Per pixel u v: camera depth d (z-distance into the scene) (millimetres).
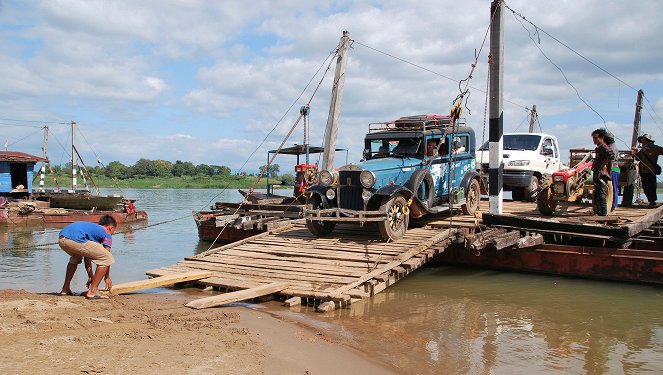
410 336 6184
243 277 8430
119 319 5785
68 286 7109
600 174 10773
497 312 7379
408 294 8367
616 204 11844
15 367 4004
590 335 6441
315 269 8578
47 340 4727
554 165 16328
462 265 10609
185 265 9281
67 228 6949
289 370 4582
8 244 15320
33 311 5820
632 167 13234
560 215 11625
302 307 7328
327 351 5328
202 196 52406
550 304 7824
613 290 8688
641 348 5988
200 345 4930
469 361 5434
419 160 10977
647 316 7238
